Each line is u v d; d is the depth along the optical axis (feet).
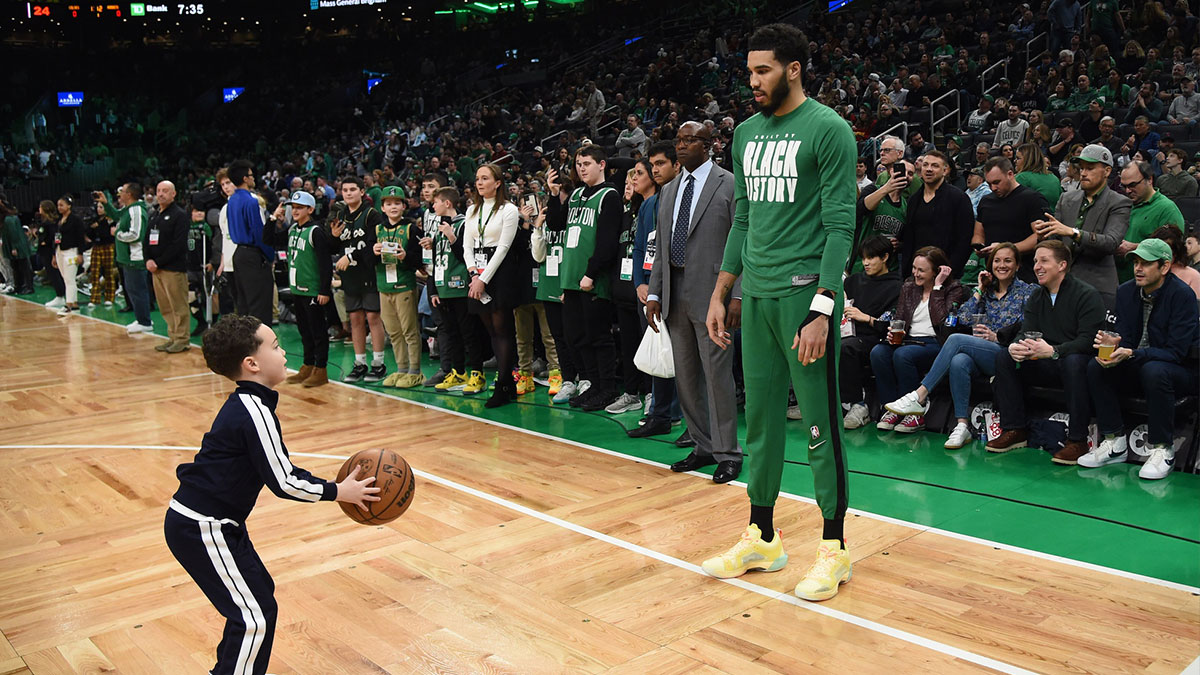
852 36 60.03
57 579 13.02
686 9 88.63
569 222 22.36
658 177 17.31
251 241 29.04
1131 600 11.53
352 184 26.08
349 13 120.26
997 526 14.26
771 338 11.96
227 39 125.29
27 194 94.17
